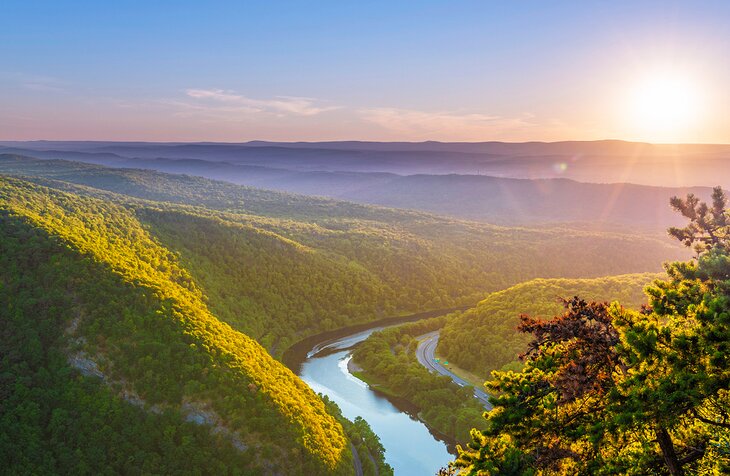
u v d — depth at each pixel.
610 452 25.03
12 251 148.12
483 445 26.39
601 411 25.08
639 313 26.88
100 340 127.50
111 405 115.75
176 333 132.25
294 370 189.25
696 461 23.73
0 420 110.19
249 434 114.06
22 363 121.25
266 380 129.38
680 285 28.36
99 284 142.38
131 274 152.00
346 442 126.12
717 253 31.59
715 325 22.84
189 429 113.69
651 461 23.28
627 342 24.11
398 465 125.62
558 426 25.25
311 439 116.06
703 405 22.81
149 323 134.38
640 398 22.16
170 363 124.44
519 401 25.64
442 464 126.12
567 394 24.17
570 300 26.95
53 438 109.56
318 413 131.75
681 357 22.95
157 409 116.31
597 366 25.23
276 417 117.94
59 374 120.44
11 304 133.25
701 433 24.09
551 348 26.72
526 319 26.98
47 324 129.50
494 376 27.50
